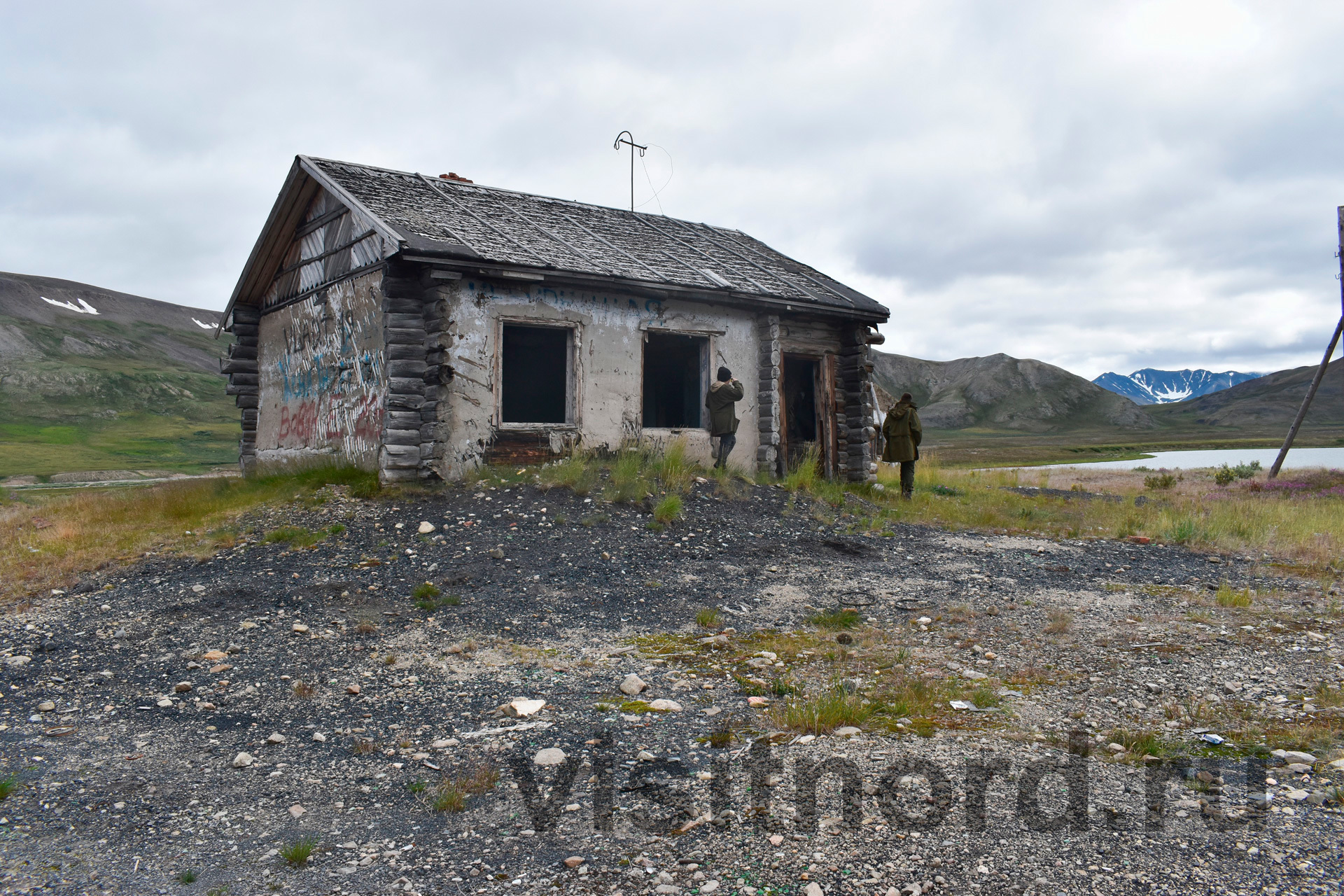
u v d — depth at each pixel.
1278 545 10.14
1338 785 3.49
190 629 6.19
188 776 3.86
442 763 3.97
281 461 14.11
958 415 186.25
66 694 5.01
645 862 3.02
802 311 13.84
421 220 11.34
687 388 13.93
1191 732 4.20
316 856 3.09
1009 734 4.21
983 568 8.62
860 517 11.35
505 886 2.87
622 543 8.76
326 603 6.79
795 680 5.18
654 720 4.49
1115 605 7.10
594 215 15.20
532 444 11.37
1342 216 18.22
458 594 7.10
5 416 73.44
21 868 2.99
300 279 13.84
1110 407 184.25
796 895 2.77
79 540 8.93
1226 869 2.88
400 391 10.60
